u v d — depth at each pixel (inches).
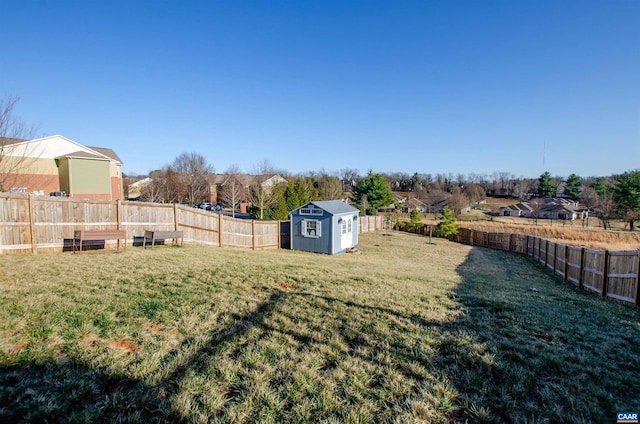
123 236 373.7
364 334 154.9
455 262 623.2
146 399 99.3
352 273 312.8
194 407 97.0
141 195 1636.3
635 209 1422.2
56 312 158.7
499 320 184.9
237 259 360.2
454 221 1027.9
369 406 100.7
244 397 102.9
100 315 159.6
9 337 131.1
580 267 386.6
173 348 133.8
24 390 99.7
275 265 328.2
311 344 142.6
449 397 106.5
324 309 189.9
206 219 523.2
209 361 123.5
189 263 301.4
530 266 610.2
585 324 191.8
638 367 132.6
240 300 198.7
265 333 153.1
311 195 1176.2
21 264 259.6
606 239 1061.8
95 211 382.3
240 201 1649.9
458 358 133.5
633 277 279.0
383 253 729.0
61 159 896.3
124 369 114.4
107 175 934.4
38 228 335.9
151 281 227.9
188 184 1683.1
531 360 133.5
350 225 755.4
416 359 131.9
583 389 113.5
